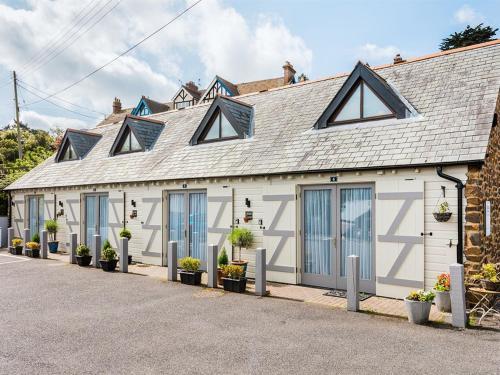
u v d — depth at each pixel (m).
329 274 9.16
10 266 12.40
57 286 9.46
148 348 5.48
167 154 13.44
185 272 9.64
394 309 7.27
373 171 8.30
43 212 17.17
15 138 48.91
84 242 15.13
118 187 13.64
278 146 10.56
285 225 9.62
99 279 10.26
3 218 18.95
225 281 8.88
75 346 5.57
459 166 7.28
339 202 9.03
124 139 15.60
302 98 12.56
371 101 9.72
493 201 8.13
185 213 12.02
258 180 10.09
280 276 9.68
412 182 7.81
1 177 21.45
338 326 6.36
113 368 4.82
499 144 8.84
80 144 17.73
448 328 6.20
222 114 12.56
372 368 4.77
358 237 8.76
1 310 7.44
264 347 5.48
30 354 5.28
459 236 7.17
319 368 4.79
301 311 7.23
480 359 4.99
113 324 6.56
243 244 9.84
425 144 8.00
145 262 12.80
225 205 10.73
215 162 11.38
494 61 9.39
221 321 6.67
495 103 8.13
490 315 6.88
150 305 7.72
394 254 8.00
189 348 5.47
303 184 9.41
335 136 9.77
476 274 6.90
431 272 7.56
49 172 17.67
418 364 4.86
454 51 10.55
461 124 8.03
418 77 10.26
